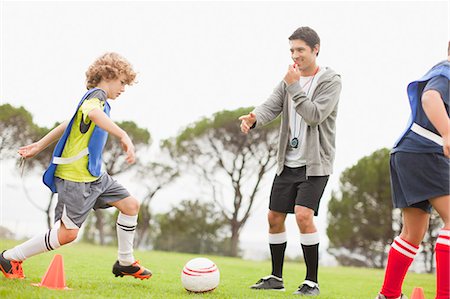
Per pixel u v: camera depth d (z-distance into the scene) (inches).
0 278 155.9
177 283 194.2
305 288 189.5
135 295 142.2
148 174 1230.9
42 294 128.3
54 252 390.9
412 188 141.6
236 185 1178.6
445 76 137.6
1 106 1080.8
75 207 154.3
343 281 319.0
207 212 1222.9
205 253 1187.3
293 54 200.2
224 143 1168.2
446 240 135.2
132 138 1216.2
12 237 1015.0
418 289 156.8
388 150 1096.2
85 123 157.4
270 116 207.3
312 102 190.7
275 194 202.4
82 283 166.6
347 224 1089.4
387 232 1071.0
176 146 1213.7
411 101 146.7
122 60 171.3
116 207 168.6
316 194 192.7
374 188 1074.7
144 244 1234.0
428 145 140.2
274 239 203.0
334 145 201.9
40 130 1128.8
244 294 168.7
